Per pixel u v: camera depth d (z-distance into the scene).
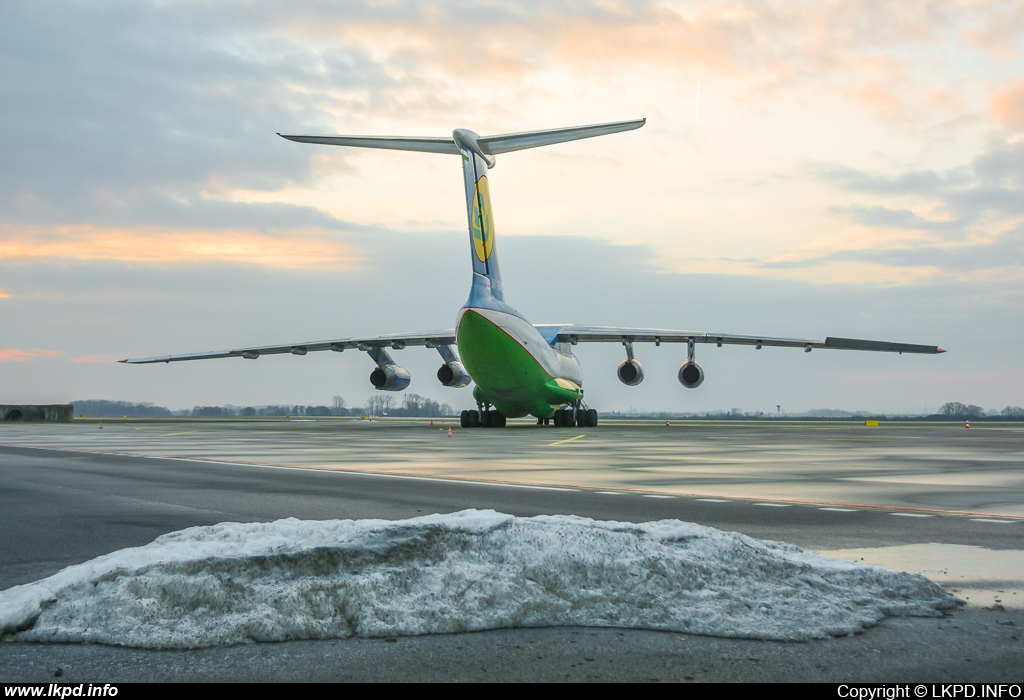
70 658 5.22
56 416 77.94
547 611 6.00
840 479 16.38
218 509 11.97
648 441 31.66
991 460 21.75
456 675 4.99
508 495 13.66
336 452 25.12
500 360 36.69
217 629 5.54
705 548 6.81
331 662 5.20
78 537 9.58
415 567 6.31
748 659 5.23
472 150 33.81
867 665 5.12
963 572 7.60
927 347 42.12
